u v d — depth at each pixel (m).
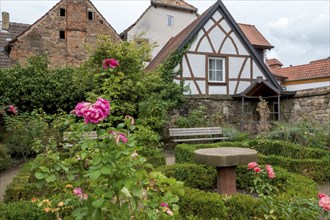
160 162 5.82
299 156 6.34
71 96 10.39
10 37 16.20
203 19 12.08
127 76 9.16
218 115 11.86
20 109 10.07
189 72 11.96
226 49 12.62
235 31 12.78
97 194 1.82
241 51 12.88
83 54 15.14
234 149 4.50
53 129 6.77
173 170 4.62
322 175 5.57
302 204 2.72
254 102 12.99
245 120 12.65
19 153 7.91
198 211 3.16
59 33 14.92
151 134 6.17
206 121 11.73
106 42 9.57
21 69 10.49
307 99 10.91
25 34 14.20
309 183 3.86
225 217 3.08
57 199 2.31
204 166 4.87
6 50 14.58
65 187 2.23
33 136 7.46
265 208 2.86
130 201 1.92
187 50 11.93
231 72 12.67
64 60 14.88
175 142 10.51
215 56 12.41
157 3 18.17
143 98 9.77
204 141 10.49
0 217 2.71
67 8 15.05
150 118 8.27
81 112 1.87
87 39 15.35
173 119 11.28
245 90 11.84
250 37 16.28
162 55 14.23
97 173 1.69
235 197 3.24
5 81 9.98
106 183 1.85
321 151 6.22
